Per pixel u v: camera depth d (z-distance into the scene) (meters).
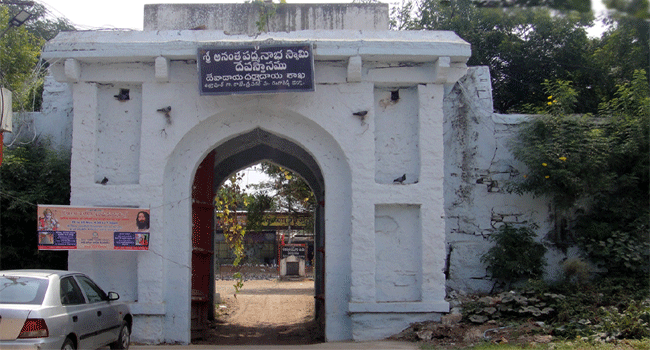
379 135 9.81
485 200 10.87
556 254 10.79
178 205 9.76
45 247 8.95
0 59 15.62
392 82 9.73
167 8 10.59
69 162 10.88
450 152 10.97
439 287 9.46
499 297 9.78
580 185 10.13
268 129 9.94
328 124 9.63
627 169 10.92
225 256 36.34
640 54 16.27
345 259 9.71
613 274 10.59
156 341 9.29
